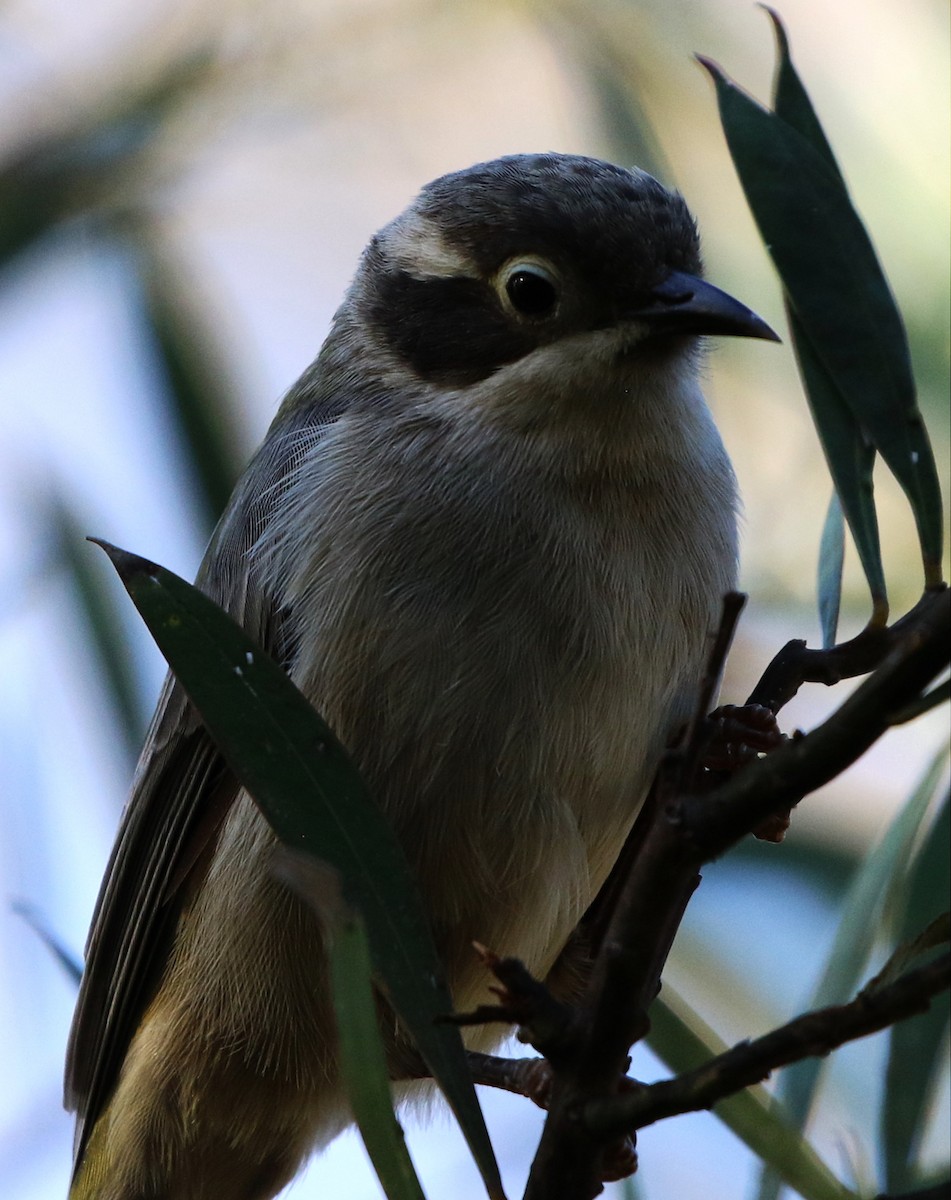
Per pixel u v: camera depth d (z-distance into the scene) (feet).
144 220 38.96
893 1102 20.39
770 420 37.11
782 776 13.70
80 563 34.91
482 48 43.34
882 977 14.89
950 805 21.61
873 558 16.58
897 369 16.22
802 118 17.13
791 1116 21.63
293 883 14.02
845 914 22.02
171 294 37.76
